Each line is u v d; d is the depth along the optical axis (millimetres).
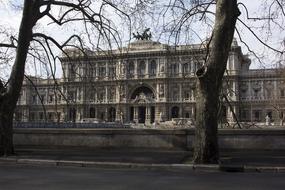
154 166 17438
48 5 23625
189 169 17125
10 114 22141
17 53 22438
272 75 132125
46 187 12039
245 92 138375
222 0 18281
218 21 18312
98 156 20922
